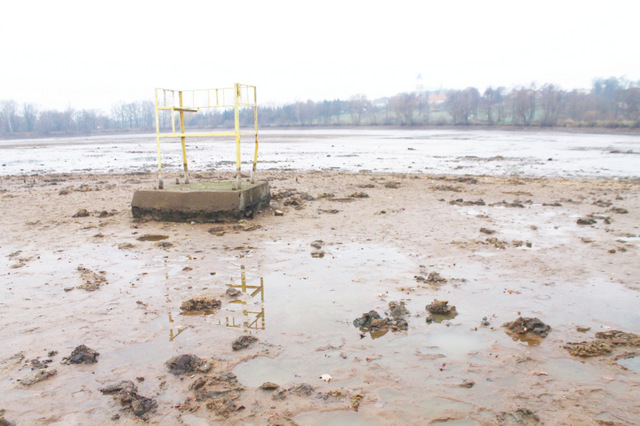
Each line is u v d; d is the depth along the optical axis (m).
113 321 5.57
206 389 4.18
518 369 4.50
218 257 8.07
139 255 8.20
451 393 4.12
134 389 4.16
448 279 6.95
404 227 10.29
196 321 5.57
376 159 29.83
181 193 10.74
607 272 7.19
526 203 13.27
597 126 86.06
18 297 6.29
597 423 3.69
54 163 29.98
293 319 5.63
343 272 7.29
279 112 158.50
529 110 116.94
